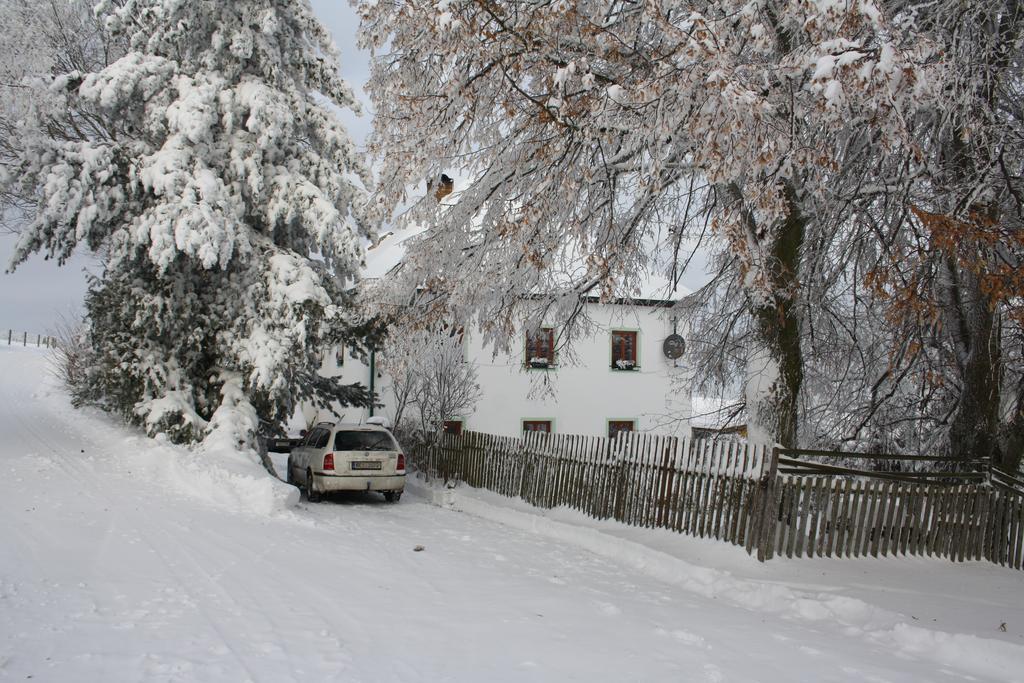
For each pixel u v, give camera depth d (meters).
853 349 13.16
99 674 5.07
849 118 8.71
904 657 6.37
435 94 10.77
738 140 7.66
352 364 29.41
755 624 7.26
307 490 17.80
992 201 9.75
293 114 17.84
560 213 10.59
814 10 7.34
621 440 12.95
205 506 12.77
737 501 10.22
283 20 18.25
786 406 10.97
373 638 6.18
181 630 6.14
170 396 16.61
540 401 27.23
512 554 10.77
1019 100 10.32
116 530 10.13
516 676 5.40
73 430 21.03
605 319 28.06
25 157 16.70
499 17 9.27
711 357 14.38
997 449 11.36
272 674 5.18
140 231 15.55
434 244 12.37
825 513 9.86
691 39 7.70
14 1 24.53
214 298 17.47
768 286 9.61
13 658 5.32
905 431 13.46
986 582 9.25
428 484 19.30
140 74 16.80
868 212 10.68
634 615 7.39
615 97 8.41
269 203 17.25
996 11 9.60
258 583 7.93
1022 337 11.59
